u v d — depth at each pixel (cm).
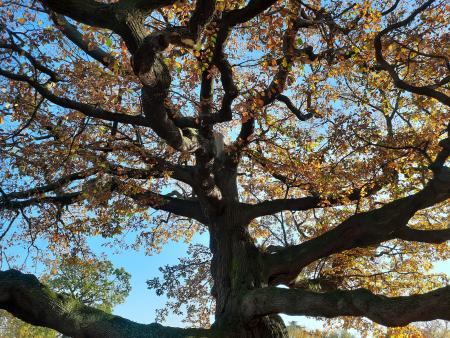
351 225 1345
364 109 1562
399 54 1252
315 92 1452
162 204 1561
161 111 935
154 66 799
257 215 1496
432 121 1434
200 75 1191
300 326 2616
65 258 1752
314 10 1184
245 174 1766
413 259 1808
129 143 1492
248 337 1284
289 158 1460
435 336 3031
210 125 1247
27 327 3409
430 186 1225
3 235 1584
